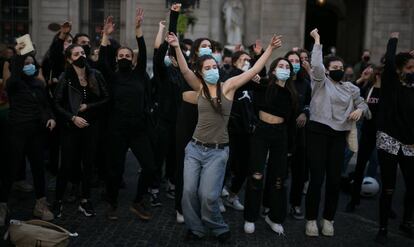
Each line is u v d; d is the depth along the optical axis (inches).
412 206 239.3
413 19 776.9
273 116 222.5
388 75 225.5
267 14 772.0
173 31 227.0
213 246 211.8
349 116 225.0
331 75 227.6
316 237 230.4
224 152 207.3
